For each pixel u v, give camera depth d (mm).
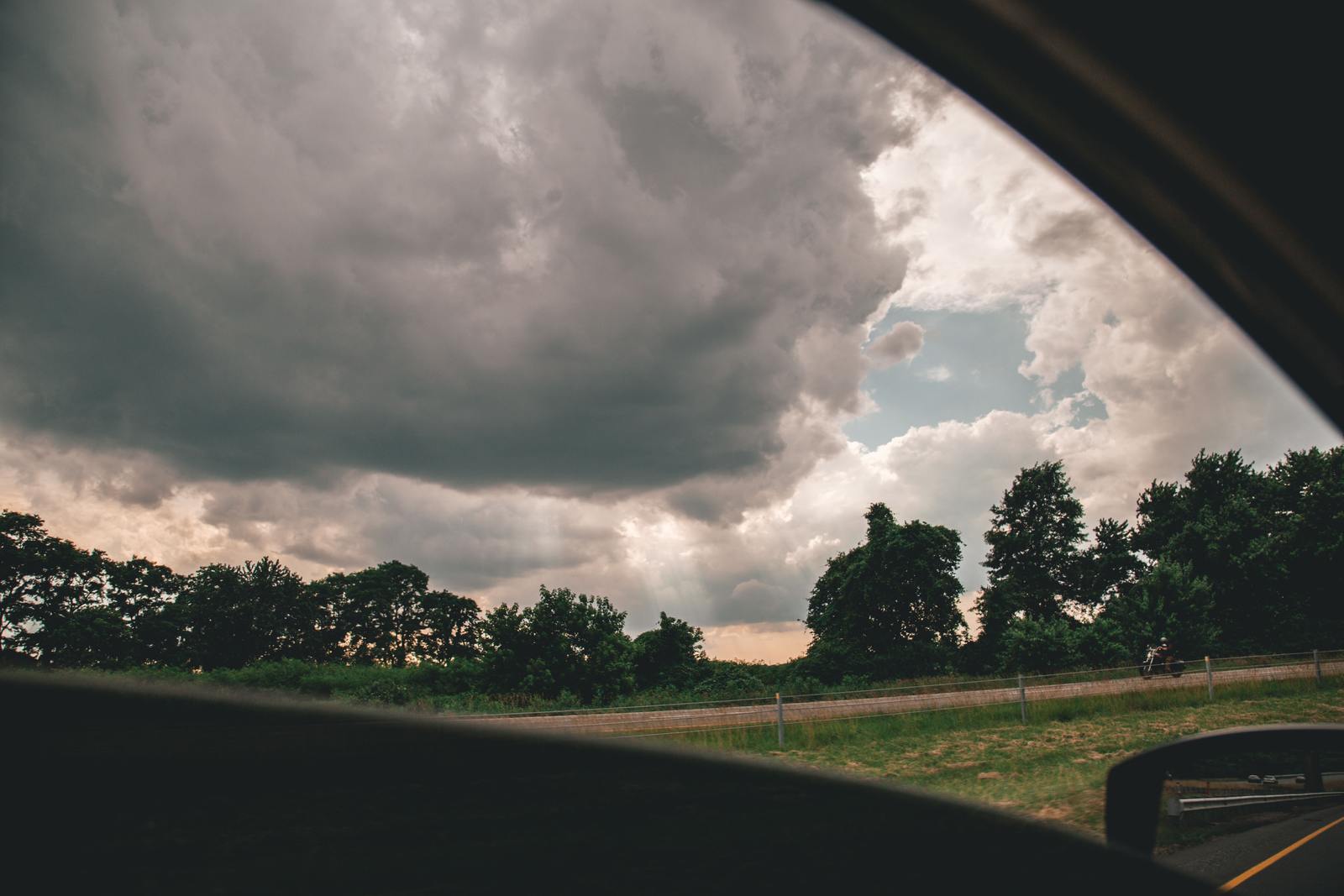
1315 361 1243
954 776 11719
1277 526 43938
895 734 15773
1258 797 1376
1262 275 1243
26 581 44125
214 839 582
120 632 46688
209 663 59406
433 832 681
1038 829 828
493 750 746
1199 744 1394
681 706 15938
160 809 574
